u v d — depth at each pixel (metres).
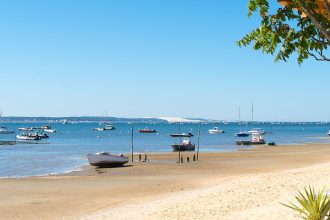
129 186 35.97
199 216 20.44
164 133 196.12
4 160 65.19
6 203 28.80
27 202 29.08
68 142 120.88
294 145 99.50
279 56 7.21
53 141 126.56
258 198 23.11
